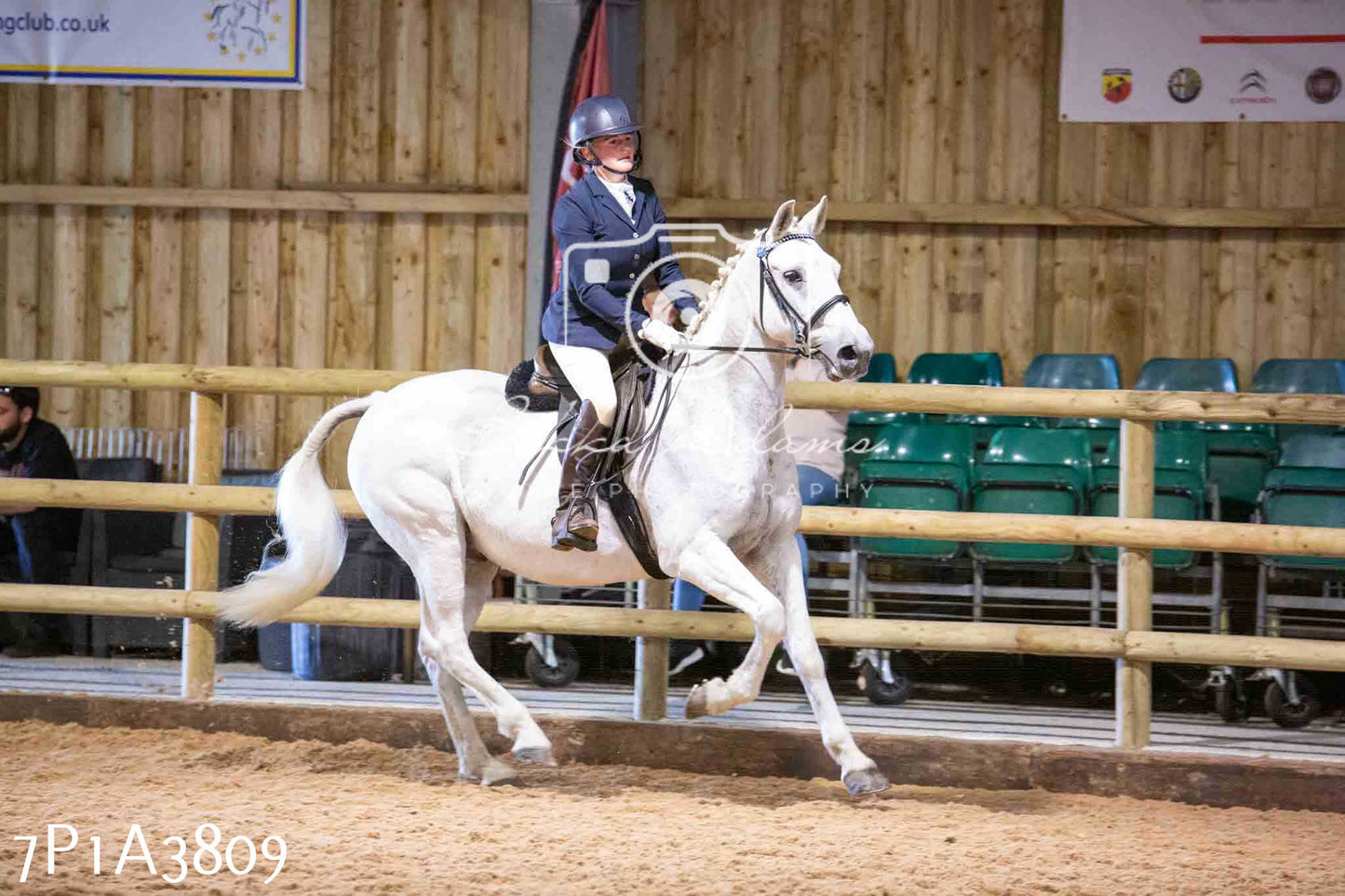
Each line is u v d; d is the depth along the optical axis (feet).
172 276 48.49
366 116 48.03
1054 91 45.91
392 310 48.01
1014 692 34.42
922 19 46.39
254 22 47.26
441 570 25.25
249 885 17.95
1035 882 18.93
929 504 34.06
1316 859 20.88
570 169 45.34
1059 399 26.50
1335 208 43.96
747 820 22.68
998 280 46.11
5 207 48.83
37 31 47.44
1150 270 45.50
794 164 46.78
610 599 35.83
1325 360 41.88
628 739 27.14
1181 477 33.32
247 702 29.01
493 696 24.64
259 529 38.58
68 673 34.60
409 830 21.29
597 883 18.39
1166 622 34.24
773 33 46.78
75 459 41.45
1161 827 23.13
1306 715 30.12
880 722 29.45
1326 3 43.65
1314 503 31.81
